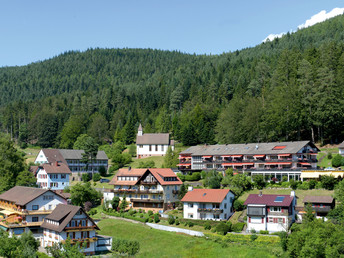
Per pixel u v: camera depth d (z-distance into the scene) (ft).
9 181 416.87
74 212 279.49
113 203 389.19
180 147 650.84
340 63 518.37
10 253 217.56
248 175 405.59
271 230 296.30
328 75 468.75
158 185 386.32
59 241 274.57
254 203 304.50
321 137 474.08
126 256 272.92
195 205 337.11
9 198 352.08
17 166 434.71
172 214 360.07
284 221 292.20
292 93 472.03
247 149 436.76
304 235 232.53
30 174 429.38
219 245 276.82
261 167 410.11
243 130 508.53
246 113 508.12
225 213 330.13
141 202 391.04
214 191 343.05
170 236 306.96
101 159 575.38
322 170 352.90
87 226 284.61
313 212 283.38
